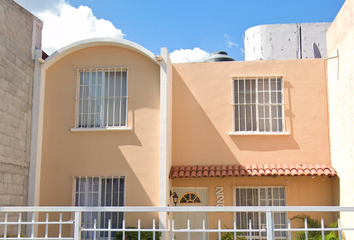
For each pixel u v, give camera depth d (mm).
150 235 11023
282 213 12633
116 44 12805
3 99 10914
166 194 11742
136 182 12094
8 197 10906
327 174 12086
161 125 12078
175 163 13250
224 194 12891
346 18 11305
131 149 12305
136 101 12562
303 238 11953
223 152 13164
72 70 12938
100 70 12898
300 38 18312
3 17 11070
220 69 13617
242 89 13531
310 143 12961
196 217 12930
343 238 11516
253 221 12734
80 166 12375
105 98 12797
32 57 12570
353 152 10836
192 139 13328
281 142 13047
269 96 13289
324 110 13102
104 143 12430
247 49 19297
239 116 13391
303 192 12680
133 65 12781
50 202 12258
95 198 12227
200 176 12336
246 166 12688
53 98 12828
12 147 11234
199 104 13500
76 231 7266
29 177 12039
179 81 13680
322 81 13250
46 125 12672
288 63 13414
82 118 12734
